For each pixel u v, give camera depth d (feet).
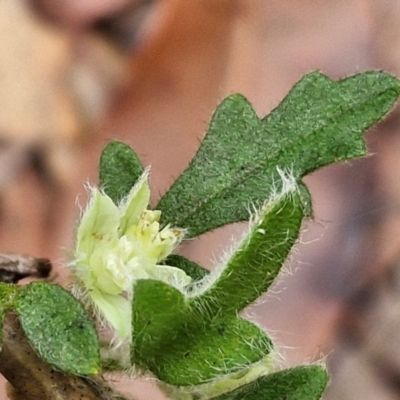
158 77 0.58
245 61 0.58
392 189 0.59
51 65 0.69
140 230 0.34
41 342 0.31
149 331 0.32
